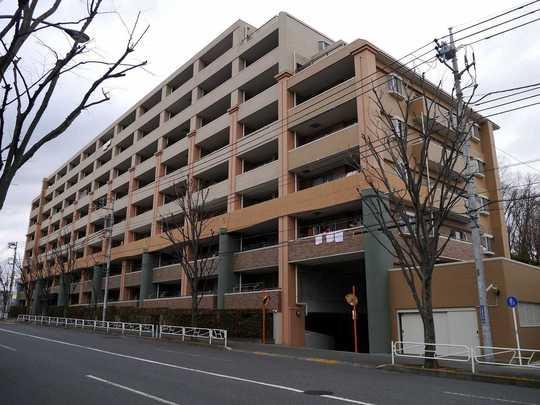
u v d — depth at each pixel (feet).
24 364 45.85
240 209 101.19
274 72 103.45
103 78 15.81
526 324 65.16
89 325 122.42
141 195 146.51
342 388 33.55
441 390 33.96
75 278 183.42
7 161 13.99
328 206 81.05
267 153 104.32
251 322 89.15
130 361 49.11
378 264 71.82
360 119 78.02
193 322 85.51
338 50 85.35
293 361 55.52
